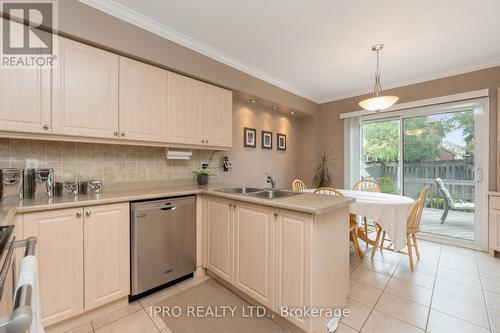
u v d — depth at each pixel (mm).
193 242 2291
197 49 2494
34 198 1717
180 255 2176
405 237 2385
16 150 1785
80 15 1746
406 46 2543
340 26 2182
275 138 4152
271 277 1672
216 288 2139
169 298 1982
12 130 1524
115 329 1610
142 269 1908
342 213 1752
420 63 2967
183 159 2865
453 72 3156
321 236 1496
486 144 2971
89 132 1828
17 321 411
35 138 1641
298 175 4660
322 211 1406
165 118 2287
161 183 2648
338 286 1705
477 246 3061
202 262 2375
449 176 3330
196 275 2359
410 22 2111
